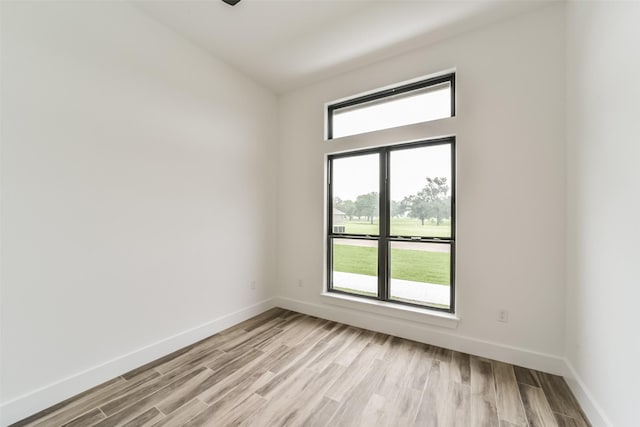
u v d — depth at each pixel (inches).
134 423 59.2
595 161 60.1
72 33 68.6
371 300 113.1
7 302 58.9
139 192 82.7
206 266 103.3
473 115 89.4
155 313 86.6
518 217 82.8
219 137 108.7
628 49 47.9
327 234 128.2
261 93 129.4
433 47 97.3
